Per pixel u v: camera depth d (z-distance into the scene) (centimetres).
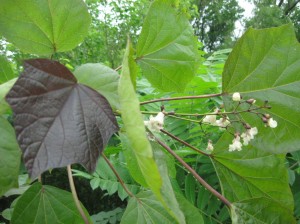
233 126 43
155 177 23
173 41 43
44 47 37
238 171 46
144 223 40
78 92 27
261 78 42
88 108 27
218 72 85
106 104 28
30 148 23
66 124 26
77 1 35
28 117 24
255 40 40
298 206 74
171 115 44
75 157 25
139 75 97
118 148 82
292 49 40
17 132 24
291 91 41
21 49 37
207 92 80
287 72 41
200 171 74
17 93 25
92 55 277
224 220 77
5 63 40
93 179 78
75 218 39
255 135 42
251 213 39
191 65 44
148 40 42
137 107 22
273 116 42
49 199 39
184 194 79
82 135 26
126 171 82
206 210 77
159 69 44
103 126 27
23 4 34
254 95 42
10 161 30
